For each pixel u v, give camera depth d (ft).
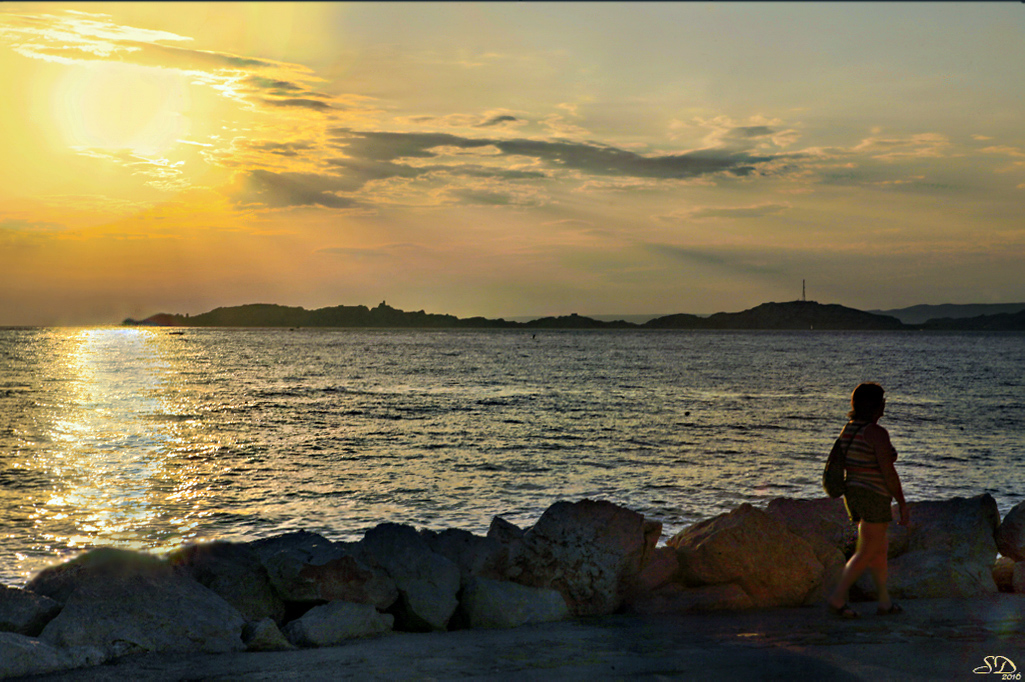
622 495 55.93
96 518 47.09
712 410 131.13
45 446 84.38
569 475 65.62
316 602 19.43
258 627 16.72
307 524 46.37
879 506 18.33
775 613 19.81
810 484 60.90
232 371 260.21
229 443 87.81
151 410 128.88
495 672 13.93
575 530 22.45
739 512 22.97
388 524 22.16
